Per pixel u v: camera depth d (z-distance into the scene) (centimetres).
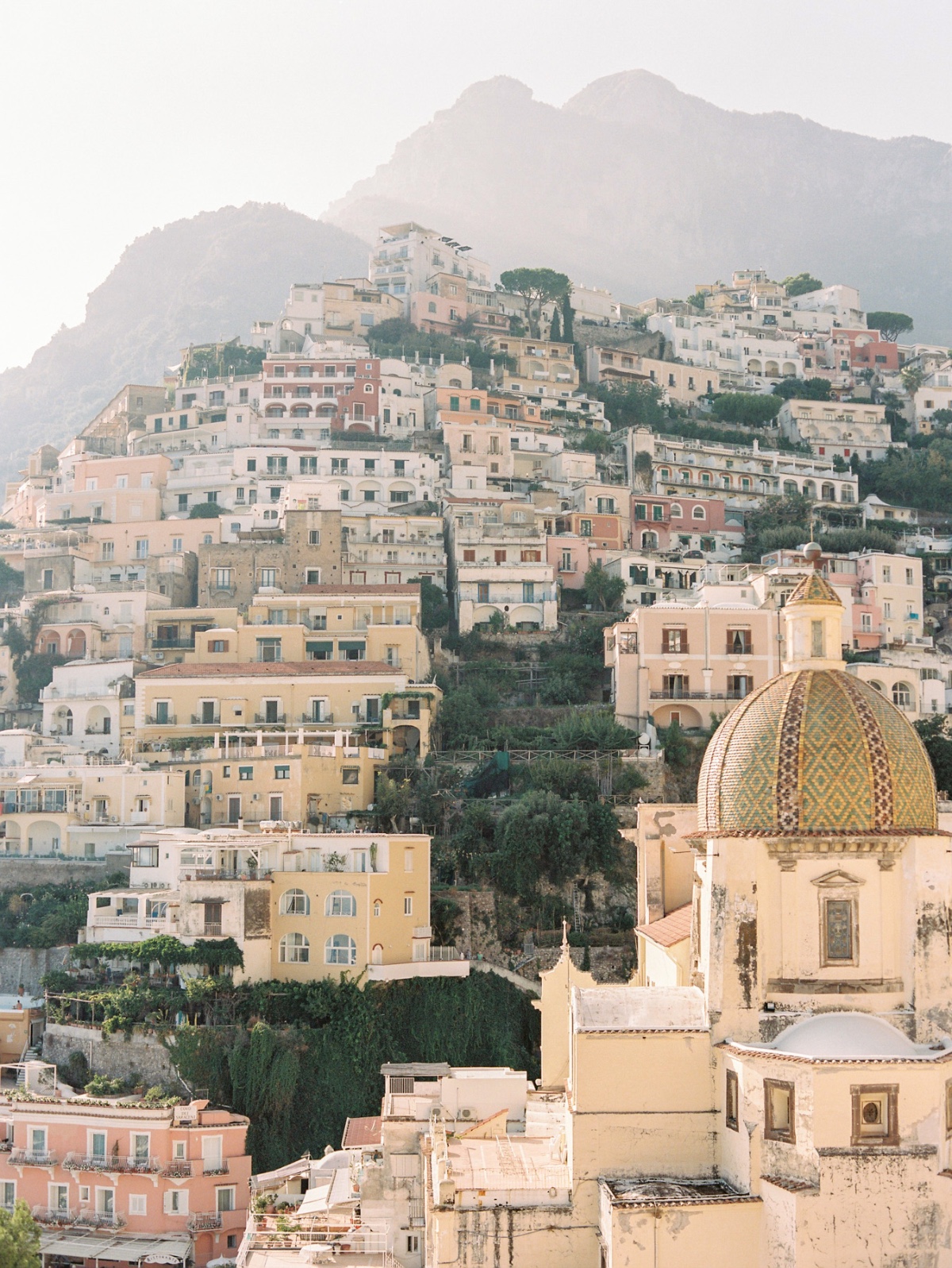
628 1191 4366
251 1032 8594
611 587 15575
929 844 4491
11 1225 6016
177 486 18025
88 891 10931
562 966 6744
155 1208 7812
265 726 12331
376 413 19788
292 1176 7356
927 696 13675
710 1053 4522
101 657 14612
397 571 15775
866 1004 4481
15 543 17238
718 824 4656
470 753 12069
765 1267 4216
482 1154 5175
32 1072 8562
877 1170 4169
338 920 9050
